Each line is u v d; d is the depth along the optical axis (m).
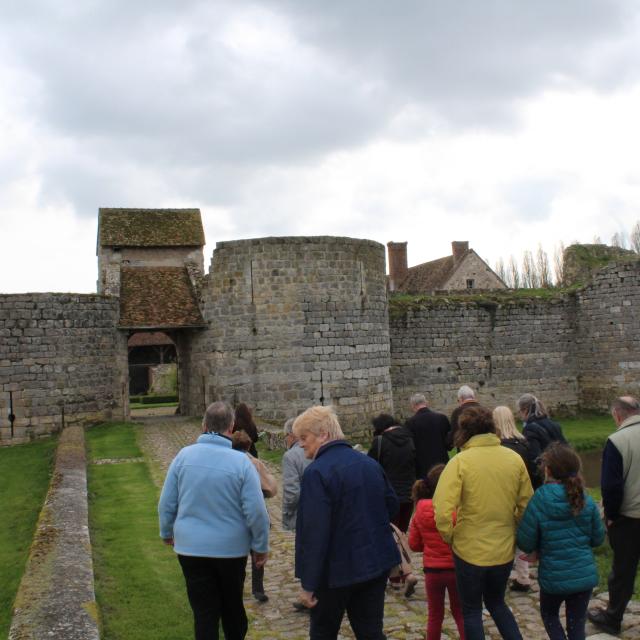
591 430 29.28
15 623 6.49
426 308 32.28
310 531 5.41
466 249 61.00
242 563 6.29
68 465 15.91
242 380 25.66
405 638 7.30
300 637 7.45
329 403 25.33
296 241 25.42
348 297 25.83
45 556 8.55
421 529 6.95
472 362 32.91
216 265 26.39
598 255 37.78
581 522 6.17
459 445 6.57
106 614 7.84
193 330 28.16
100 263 36.09
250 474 6.24
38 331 24.56
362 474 5.63
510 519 6.29
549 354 34.00
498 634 7.31
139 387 60.09
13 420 24.00
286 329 25.27
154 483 15.89
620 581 7.18
